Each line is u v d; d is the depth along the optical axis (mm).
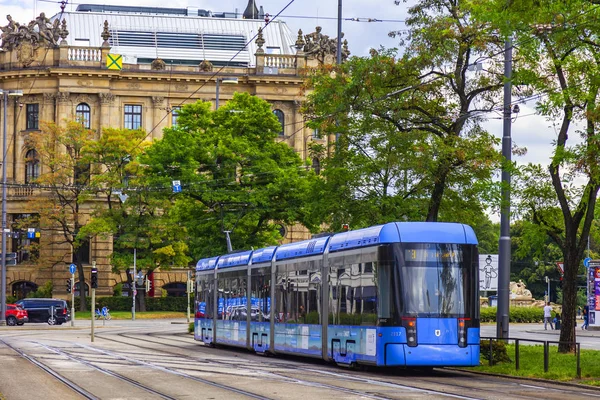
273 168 79750
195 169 80688
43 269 122875
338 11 57969
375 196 48781
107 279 124812
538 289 150375
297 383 30062
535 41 36250
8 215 125938
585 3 33812
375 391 27406
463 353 33594
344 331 36594
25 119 126688
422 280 33656
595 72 35406
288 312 42938
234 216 78062
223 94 129000
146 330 82000
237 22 140500
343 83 46406
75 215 115000
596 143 34250
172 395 26781
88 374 33594
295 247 43094
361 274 35375
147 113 127625
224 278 53438
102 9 147250
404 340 33188
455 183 45969
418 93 45469
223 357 44406
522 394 27141
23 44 125125
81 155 115688
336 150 50031
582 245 39281
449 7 43938
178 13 149875
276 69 128625
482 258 68875
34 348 50219
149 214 112688
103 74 125125
